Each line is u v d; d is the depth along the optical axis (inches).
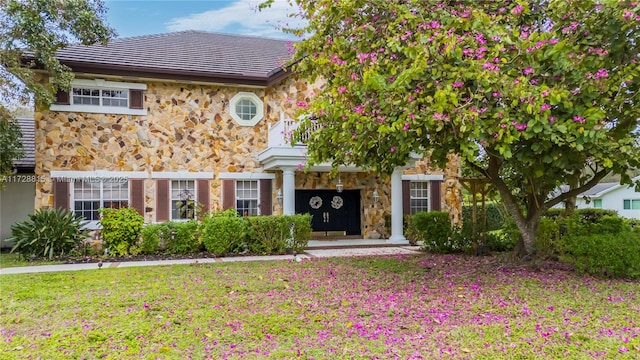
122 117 574.9
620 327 214.5
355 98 309.3
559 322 223.6
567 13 292.4
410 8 300.0
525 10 292.4
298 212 695.7
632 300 270.2
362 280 343.0
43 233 492.4
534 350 183.3
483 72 248.2
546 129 257.4
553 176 319.3
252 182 638.5
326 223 710.5
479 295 285.4
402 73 251.1
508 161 364.5
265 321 227.1
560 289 301.3
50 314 247.3
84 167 555.5
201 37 762.8
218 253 509.0
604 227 430.9
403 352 182.2
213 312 245.8
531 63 272.5
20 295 293.9
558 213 622.5
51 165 542.3
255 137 637.3
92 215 561.3
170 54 640.4
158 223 529.7
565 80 277.9
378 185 707.4
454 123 254.4
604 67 289.3
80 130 556.4
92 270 408.8
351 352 182.1
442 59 264.2
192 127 606.9
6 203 624.4
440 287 312.7
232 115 625.6
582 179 366.6
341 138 313.3
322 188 677.9
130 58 591.2
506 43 276.8
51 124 544.1
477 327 215.5
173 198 597.9
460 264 426.0
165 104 595.2
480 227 526.6
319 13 319.0
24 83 482.0
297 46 343.3
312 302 269.3
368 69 288.2
